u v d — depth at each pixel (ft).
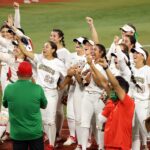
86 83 69.15
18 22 87.15
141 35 155.02
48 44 72.13
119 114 58.03
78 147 72.59
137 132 66.23
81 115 70.69
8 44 82.69
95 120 70.28
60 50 77.00
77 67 71.31
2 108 74.49
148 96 68.28
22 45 73.67
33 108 58.18
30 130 58.34
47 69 71.87
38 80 72.28
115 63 70.18
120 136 57.88
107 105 59.06
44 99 59.36
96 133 70.85
